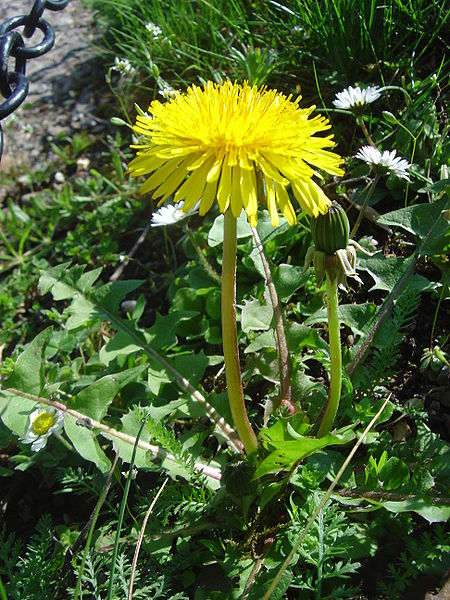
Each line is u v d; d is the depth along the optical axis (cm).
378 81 32
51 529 25
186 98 17
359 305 24
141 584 20
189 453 22
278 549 19
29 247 38
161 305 32
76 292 26
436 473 20
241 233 27
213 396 24
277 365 24
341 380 21
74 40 48
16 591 20
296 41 35
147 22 41
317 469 20
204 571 20
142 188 17
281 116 17
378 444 21
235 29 37
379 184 30
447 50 32
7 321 34
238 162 16
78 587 17
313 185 17
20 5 52
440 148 28
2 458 27
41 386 23
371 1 32
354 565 17
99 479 23
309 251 18
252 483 19
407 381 24
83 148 41
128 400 26
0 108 24
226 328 18
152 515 21
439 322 25
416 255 24
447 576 18
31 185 40
